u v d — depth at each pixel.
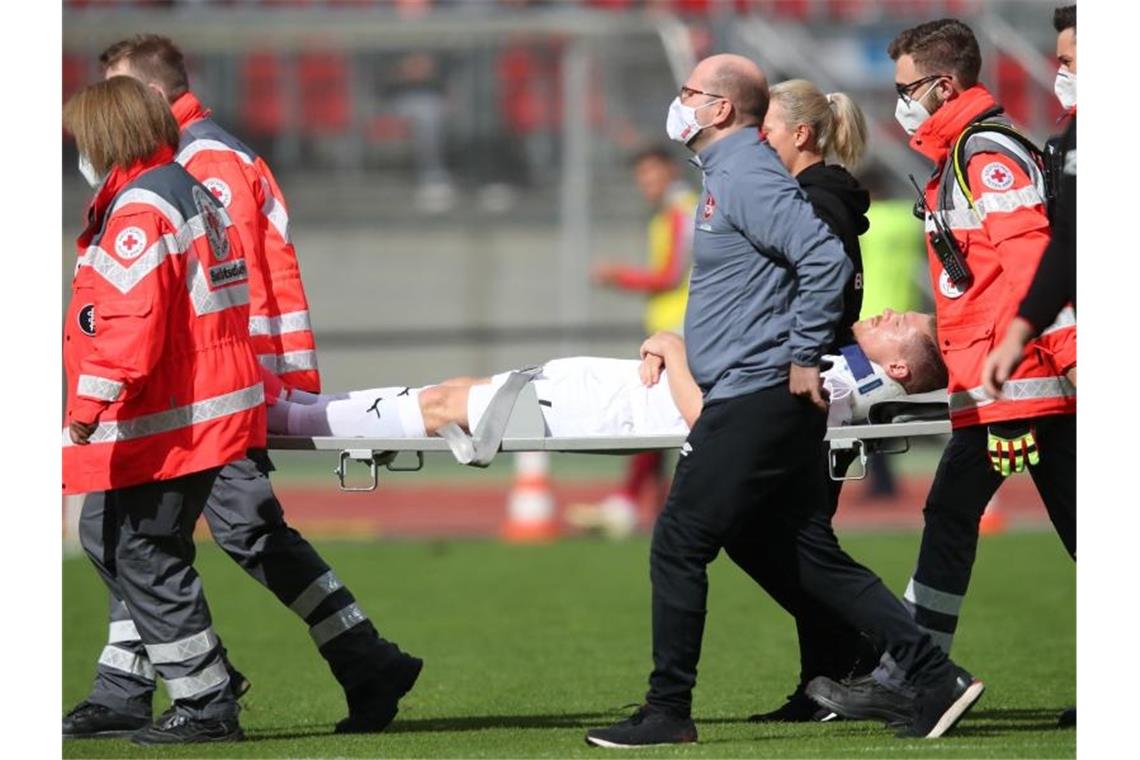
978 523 22.67
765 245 19.61
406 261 78.56
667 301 49.44
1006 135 21.00
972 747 19.84
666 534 20.39
